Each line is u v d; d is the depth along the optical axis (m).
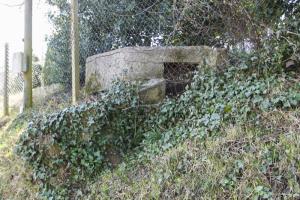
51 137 3.95
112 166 3.86
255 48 3.86
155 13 5.05
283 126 2.98
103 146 3.92
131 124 4.08
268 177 2.60
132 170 3.55
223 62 4.13
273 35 3.63
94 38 5.63
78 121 3.95
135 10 5.25
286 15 3.91
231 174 2.75
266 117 3.13
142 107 4.13
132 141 4.03
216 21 4.21
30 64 5.71
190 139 3.39
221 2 3.89
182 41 4.71
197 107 3.74
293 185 2.46
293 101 3.12
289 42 3.46
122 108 4.06
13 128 5.23
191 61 4.48
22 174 4.05
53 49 6.11
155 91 4.27
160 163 3.29
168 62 4.55
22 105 5.72
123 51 4.69
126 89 4.19
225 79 3.81
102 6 5.49
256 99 3.28
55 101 5.49
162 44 5.02
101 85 5.00
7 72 6.45
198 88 3.92
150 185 3.13
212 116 3.43
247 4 3.85
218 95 3.64
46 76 6.44
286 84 3.37
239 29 3.92
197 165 2.99
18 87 7.20
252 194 2.55
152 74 4.57
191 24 4.42
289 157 2.61
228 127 3.24
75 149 3.90
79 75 5.29
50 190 3.78
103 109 3.96
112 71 4.84
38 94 6.20
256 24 3.79
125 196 3.23
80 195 3.62
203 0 3.96
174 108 3.95
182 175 3.02
